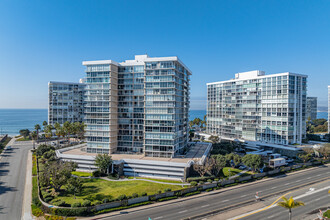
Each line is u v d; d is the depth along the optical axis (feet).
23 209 182.39
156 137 298.35
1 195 209.26
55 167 226.38
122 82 331.16
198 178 248.11
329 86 498.69
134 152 325.21
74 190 201.57
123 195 194.08
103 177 267.18
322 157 356.79
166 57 291.79
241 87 466.70
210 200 199.00
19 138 538.88
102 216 170.50
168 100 293.84
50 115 527.81
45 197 194.49
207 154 334.44
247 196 207.21
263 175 269.23
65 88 545.03
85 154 309.01
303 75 396.16
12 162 327.47
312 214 169.07
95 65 317.22
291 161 338.54
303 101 403.13
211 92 558.15
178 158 291.99
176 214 171.94
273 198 201.98
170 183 245.65
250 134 444.14
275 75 398.83
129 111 329.72
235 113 480.23
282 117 385.70
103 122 314.96
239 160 301.43
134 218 166.40
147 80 301.43
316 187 229.86
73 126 427.74
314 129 612.29
